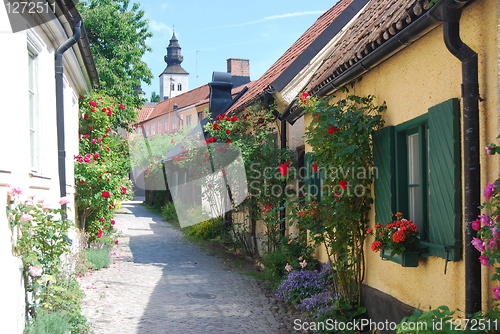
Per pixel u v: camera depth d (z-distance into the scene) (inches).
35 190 242.4
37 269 200.5
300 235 360.5
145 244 576.7
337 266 261.3
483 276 149.5
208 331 248.1
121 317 268.5
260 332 249.6
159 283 362.0
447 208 166.9
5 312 180.9
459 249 161.0
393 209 216.5
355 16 419.8
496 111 145.6
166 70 3282.5
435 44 181.0
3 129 194.9
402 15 190.1
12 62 202.5
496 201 135.3
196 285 358.6
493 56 146.9
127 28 864.9
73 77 399.9
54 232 218.4
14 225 198.1
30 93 255.1
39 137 264.5
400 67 212.5
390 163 217.8
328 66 328.2
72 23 289.4
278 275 366.6
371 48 223.8
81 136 439.5
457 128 163.3
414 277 195.2
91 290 327.0
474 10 155.6
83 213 430.6
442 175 170.7
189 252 521.3
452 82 169.5
